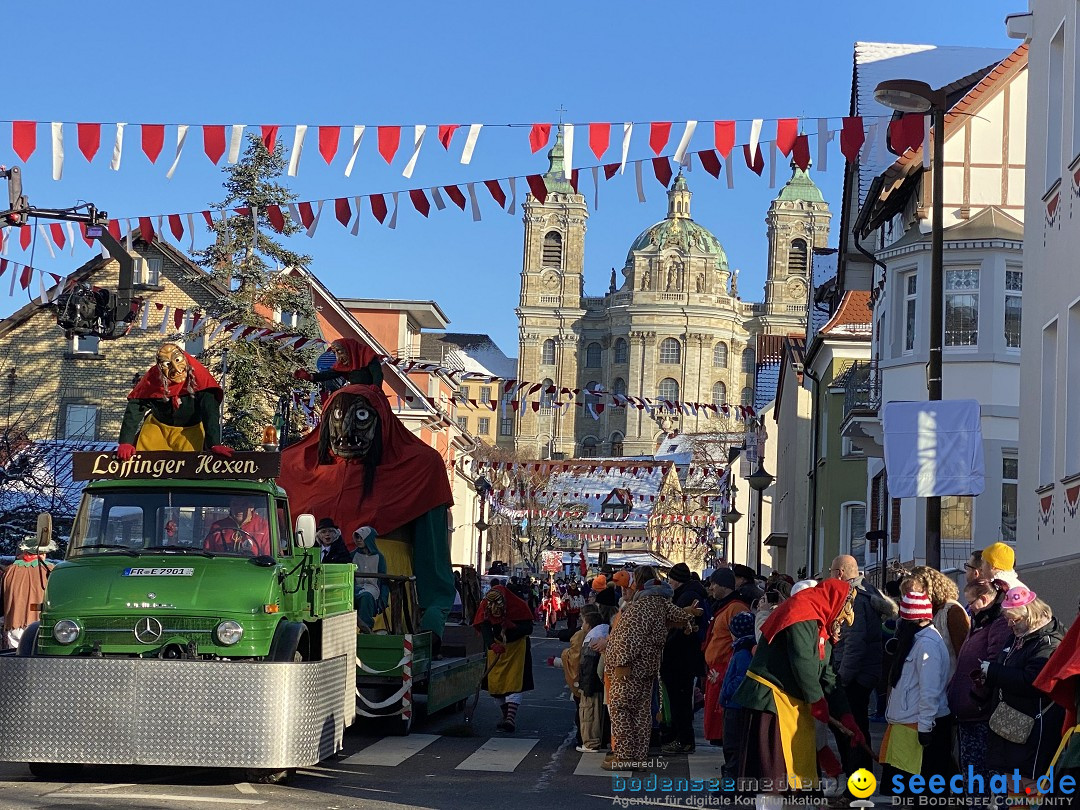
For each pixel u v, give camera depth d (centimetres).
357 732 1500
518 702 1582
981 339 2367
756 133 1270
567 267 16775
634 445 16175
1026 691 809
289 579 1147
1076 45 1584
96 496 1181
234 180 4003
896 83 1536
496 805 1019
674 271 16362
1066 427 1592
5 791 1007
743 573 1379
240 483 1181
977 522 2370
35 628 1092
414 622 1639
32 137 1388
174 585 1095
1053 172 1703
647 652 1236
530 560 7288
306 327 4097
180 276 4300
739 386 16662
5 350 4466
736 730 1127
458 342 17588
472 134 1327
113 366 4431
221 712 1028
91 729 1025
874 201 2594
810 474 4319
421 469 1809
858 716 1089
